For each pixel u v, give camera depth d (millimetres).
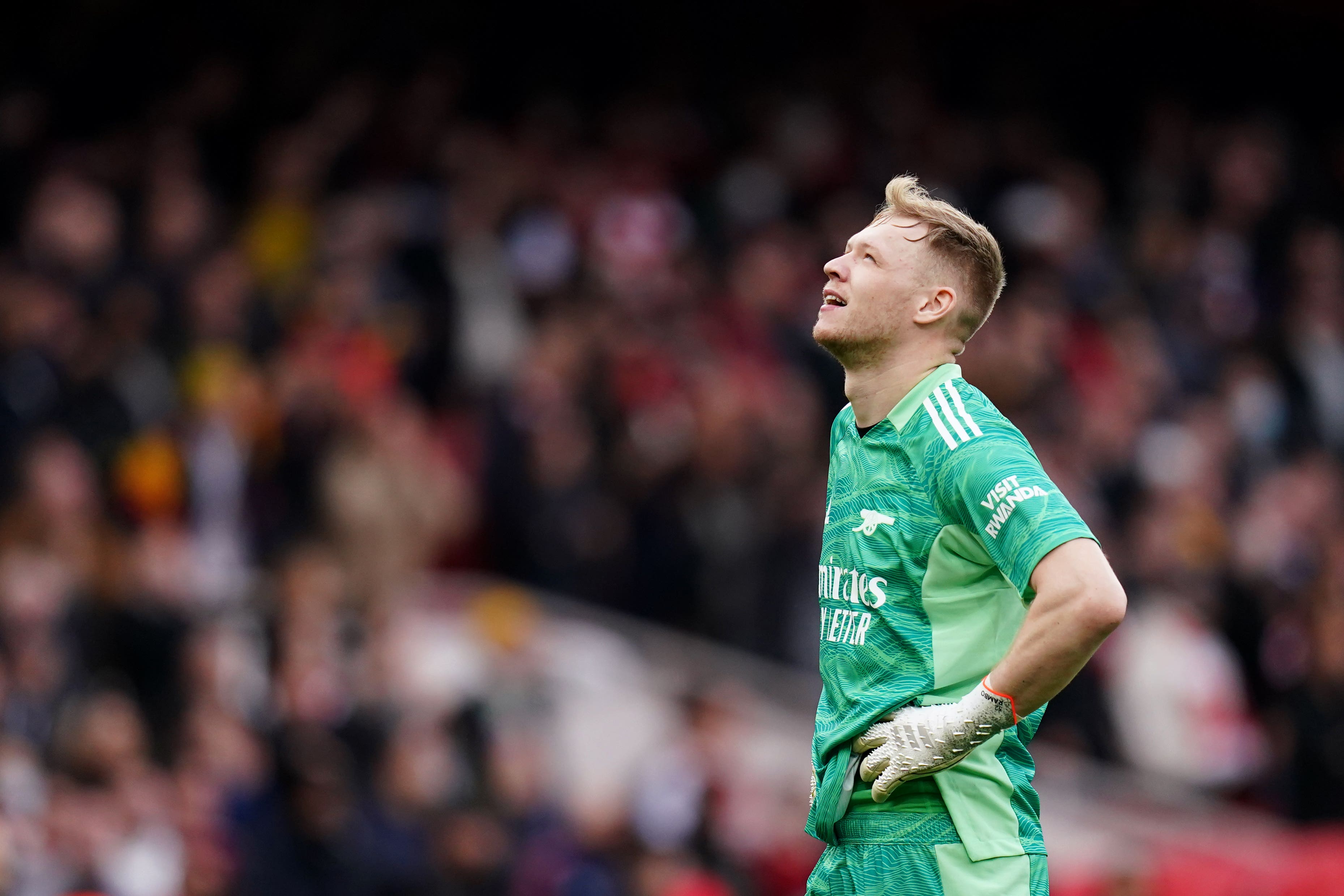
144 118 47219
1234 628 43219
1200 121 66438
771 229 51031
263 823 28453
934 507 11953
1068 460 43812
